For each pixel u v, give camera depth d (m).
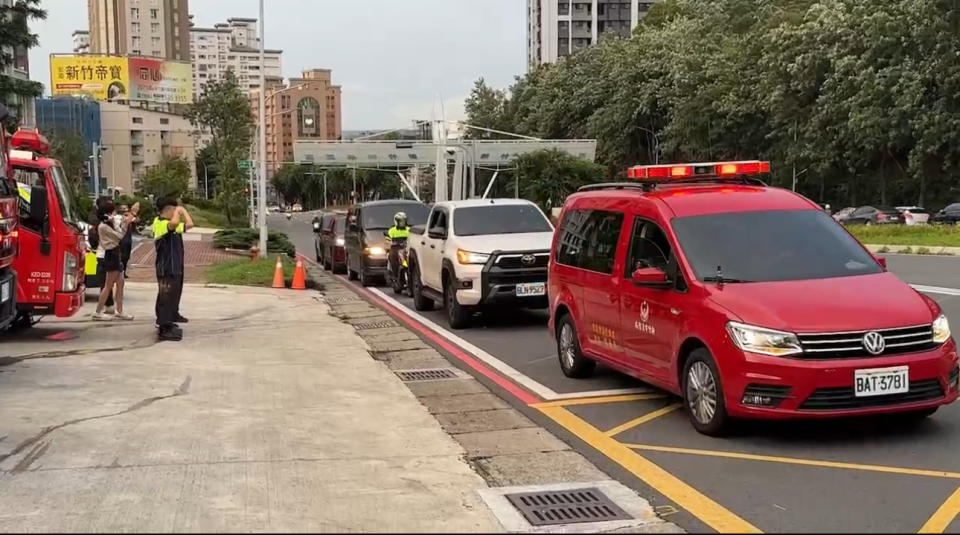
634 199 8.17
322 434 6.74
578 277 8.95
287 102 123.50
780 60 41.47
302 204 155.50
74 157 71.56
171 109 128.12
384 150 47.62
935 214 39.69
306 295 18.33
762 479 5.66
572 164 51.91
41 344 11.25
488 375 9.62
